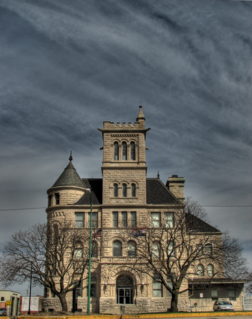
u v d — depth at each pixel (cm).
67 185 5944
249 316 3497
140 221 5672
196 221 5031
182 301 5319
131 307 5162
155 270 4600
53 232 5162
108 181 5903
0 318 3734
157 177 6438
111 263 5366
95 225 5678
